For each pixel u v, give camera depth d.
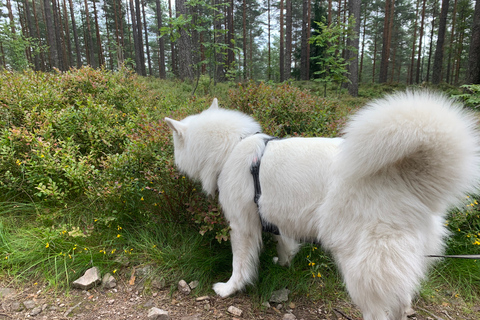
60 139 3.39
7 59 16.81
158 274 2.35
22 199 3.07
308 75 23.30
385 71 25.14
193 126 2.35
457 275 2.49
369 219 1.49
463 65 30.16
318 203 1.66
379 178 1.51
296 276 2.42
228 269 2.54
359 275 1.49
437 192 1.48
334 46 7.53
